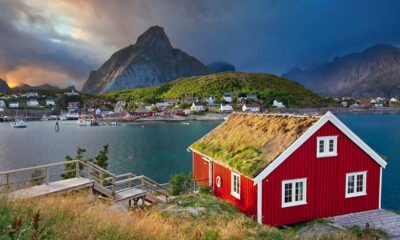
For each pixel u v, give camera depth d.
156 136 116.69
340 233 16.67
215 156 23.86
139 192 18.20
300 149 19.75
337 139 20.83
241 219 16.28
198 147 27.30
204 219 15.68
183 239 10.20
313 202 20.20
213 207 18.33
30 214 9.25
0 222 8.05
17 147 91.19
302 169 19.86
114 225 9.46
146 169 58.97
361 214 21.03
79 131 142.88
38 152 81.62
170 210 16.88
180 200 19.72
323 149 20.55
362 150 21.62
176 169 58.84
